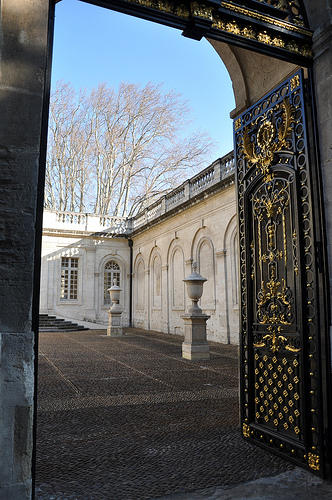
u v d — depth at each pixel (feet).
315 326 11.35
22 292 7.45
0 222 7.43
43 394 21.49
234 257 51.72
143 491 10.11
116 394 21.67
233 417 17.20
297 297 12.18
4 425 7.00
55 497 9.78
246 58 15.24
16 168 7.66
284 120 13.12
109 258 88.48
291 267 12.58
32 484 7.25
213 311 56.29
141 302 84.38
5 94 7.77
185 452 12.89
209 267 58.18
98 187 102.32
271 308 13.28
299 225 12.11
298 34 12.23
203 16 10.66
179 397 21.04
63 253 84.23
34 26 8.22
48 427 15.66
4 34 7.93
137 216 88.63
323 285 11.48
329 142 11.70
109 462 12.06
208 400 20.40
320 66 12.19
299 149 12.59
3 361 7.10
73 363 32.94
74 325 74.13
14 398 7.12
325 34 11.91
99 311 86.02
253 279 14.43
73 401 19.99
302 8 12.89
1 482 6.89
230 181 51.96
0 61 7.80
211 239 57.57
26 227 7.60
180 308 66.28
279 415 12.63
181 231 66.85
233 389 23.11
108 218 89.51
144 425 15.98
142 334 67.41
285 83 13.20
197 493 9.97
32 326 7.53
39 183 8.00
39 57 8.16
